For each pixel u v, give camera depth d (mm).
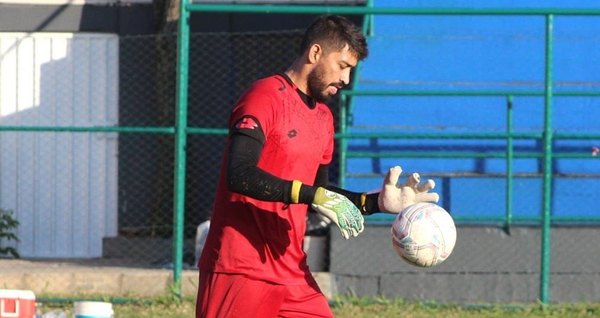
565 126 48344
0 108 55281
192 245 51031
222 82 53906
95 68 55406
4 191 55281
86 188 55312
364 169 47062
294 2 53688
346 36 19016
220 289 19188
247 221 19203
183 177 41531
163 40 53656
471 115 48156
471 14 40938
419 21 49438
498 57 48938
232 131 18250
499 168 47562
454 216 45375
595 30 49469
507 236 43844
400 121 47844
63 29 55344
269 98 18734
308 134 19141
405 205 18953
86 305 23234
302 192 17594
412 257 19359
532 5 50281
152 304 41031
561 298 43750
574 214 47125
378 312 40469
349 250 43844
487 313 40812
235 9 40656
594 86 48844
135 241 52812
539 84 48781
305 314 19609
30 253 55156
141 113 55312
